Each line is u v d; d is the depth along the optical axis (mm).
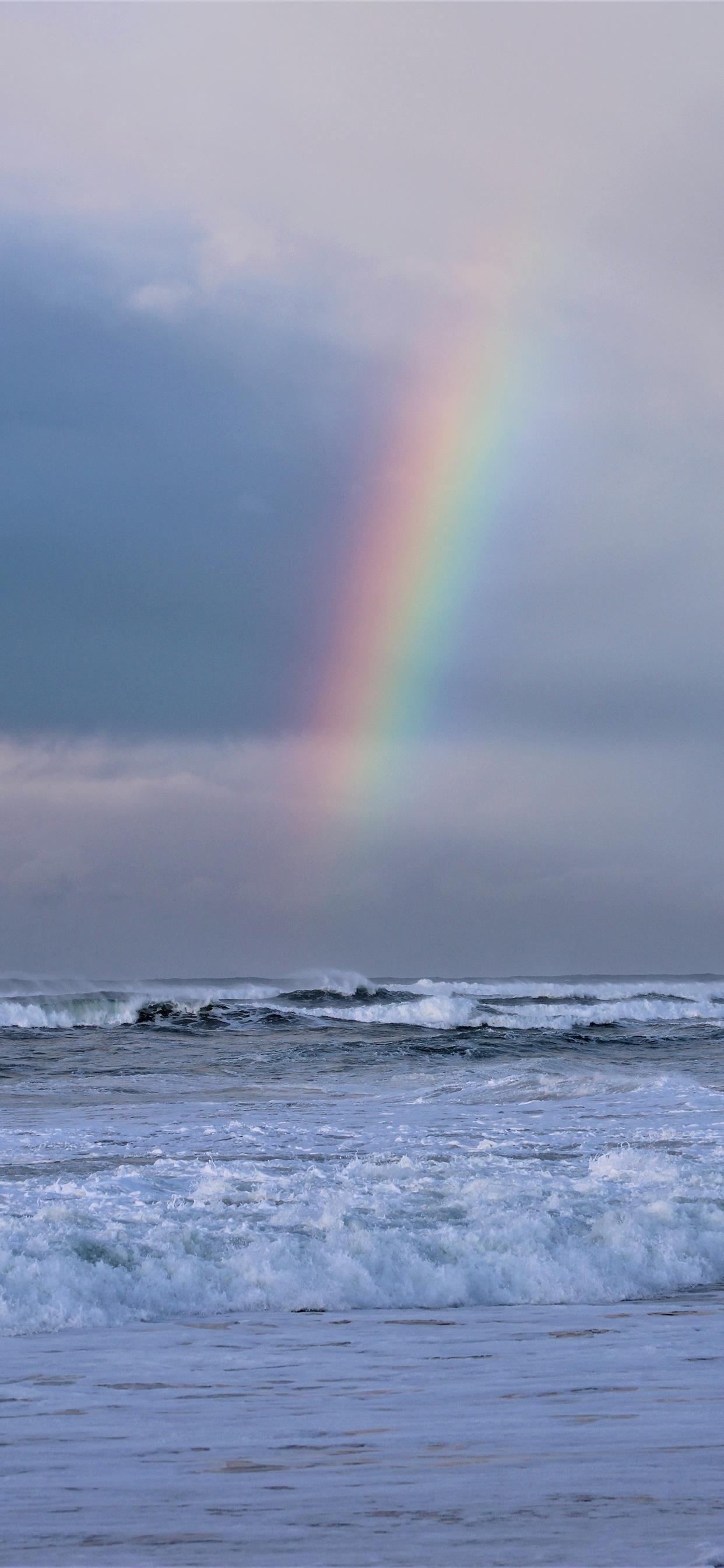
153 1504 4996
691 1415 6383
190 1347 7938
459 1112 20219
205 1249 9883
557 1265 10008
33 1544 4535
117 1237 9977
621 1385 7031
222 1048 34562
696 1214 11586
